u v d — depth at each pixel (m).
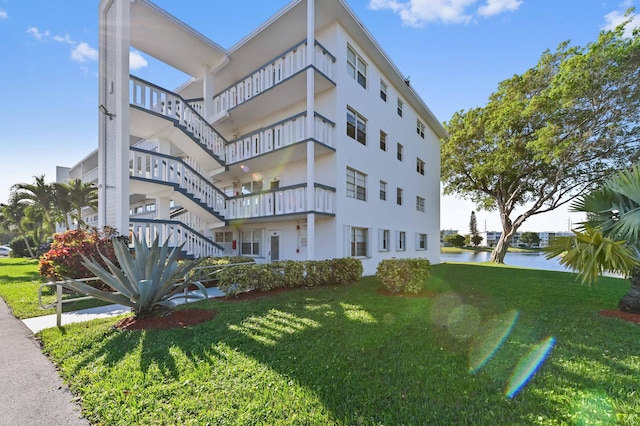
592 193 5.76
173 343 3.78
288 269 7.75
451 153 21.34
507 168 17.97
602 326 4.65
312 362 3.26
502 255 20.45
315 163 10.73
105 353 3.52
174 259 5.07
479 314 5.37
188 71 13.23
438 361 3.35
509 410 2.44
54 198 18.80
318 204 9.38
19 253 24.20
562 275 11.69
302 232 10.80
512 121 16.78
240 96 11.95
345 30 10.95
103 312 5.50
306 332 4.25
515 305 6.12
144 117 9.35
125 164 8.41
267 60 12.38
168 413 2.36
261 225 12.23
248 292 7.19
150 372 3.04
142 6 9.18
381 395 2.64
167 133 10.41
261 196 10.41
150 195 10.46
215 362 3.25
